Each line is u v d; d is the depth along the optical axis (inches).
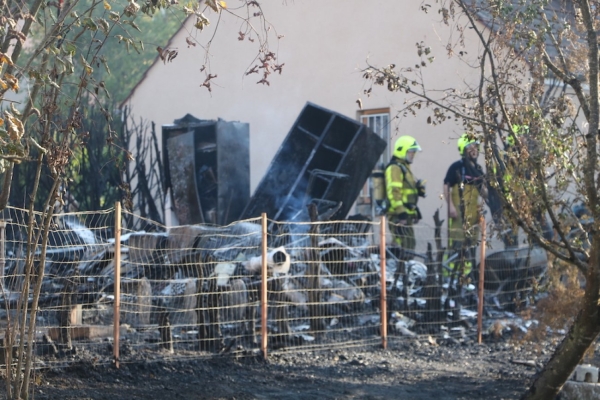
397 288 827.4
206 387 574.6
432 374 647.8
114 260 611.5
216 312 667.4
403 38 1285.7
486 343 768.3
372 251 908.6
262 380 609.0
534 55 442.9
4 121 297.4
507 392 590.2
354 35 1354.6
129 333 692.1
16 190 1071.0
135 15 370.0
